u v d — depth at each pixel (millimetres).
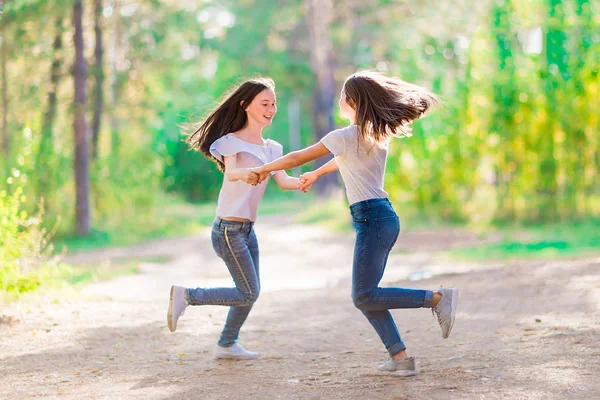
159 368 6375
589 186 22672
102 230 28641
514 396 5062
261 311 9695
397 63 28719
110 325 8484
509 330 7414
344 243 23703
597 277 10273
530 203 23297
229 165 6230
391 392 5332
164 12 30719
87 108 27031
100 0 28547
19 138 25562
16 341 7602
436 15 28016
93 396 5422
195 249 23984
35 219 11906
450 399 5074
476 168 25562
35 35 25859
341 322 8641
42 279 11336
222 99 6613
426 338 7414
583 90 22500
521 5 23141
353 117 5812
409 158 26797
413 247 20172
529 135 23047
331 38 37688
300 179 6215
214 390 5555
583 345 6473
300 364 6477
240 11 48781
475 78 24625
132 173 31828
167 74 33875
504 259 15008
